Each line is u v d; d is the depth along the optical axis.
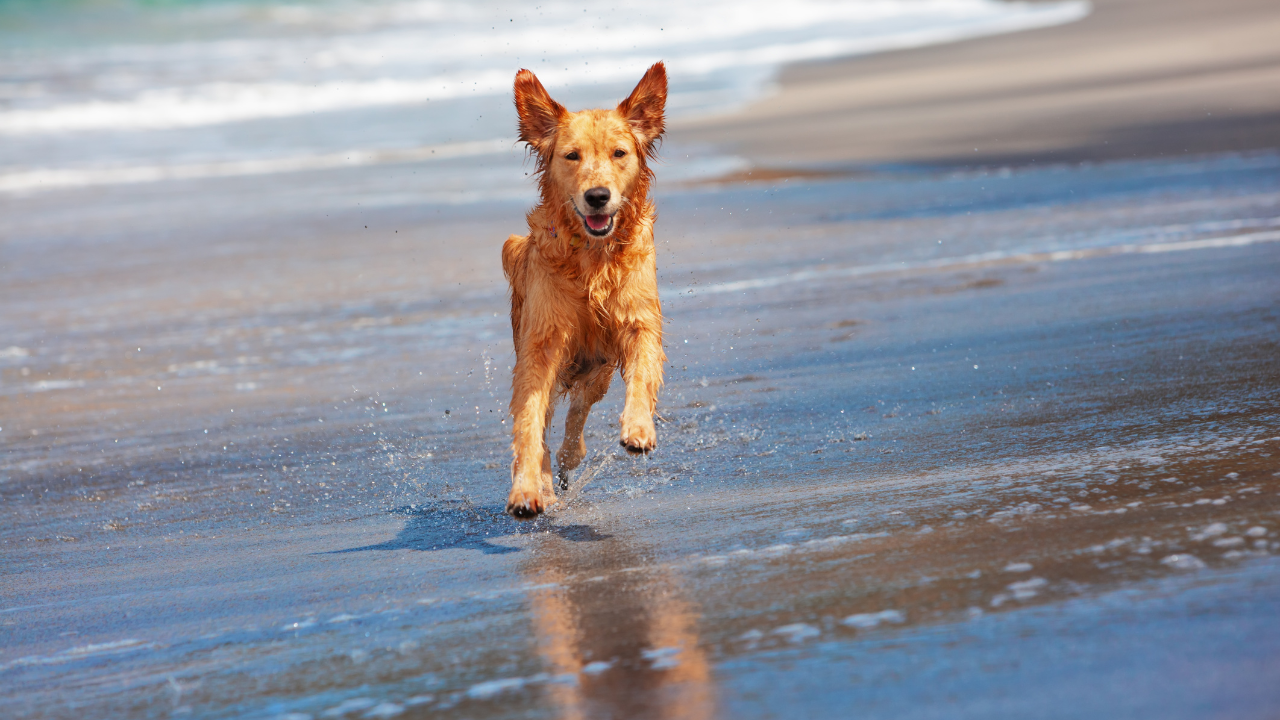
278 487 6.98
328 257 14.47
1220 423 6.03
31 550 6.15
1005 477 5.58
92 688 4.21
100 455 7.89
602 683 3.73
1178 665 3.35
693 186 17.38
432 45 43.22
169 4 51.50
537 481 5.81
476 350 10.09
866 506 5.41
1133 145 17.06
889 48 35.25
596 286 6.38
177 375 9.89
